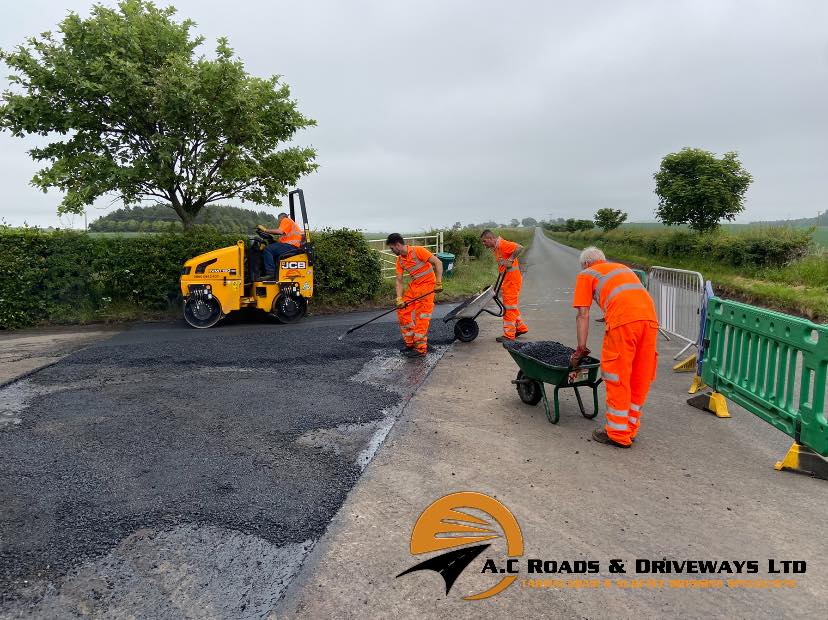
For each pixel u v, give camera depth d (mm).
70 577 2635
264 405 5191
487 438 4355
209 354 7219
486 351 7527
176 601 2459
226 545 2896
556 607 2406
